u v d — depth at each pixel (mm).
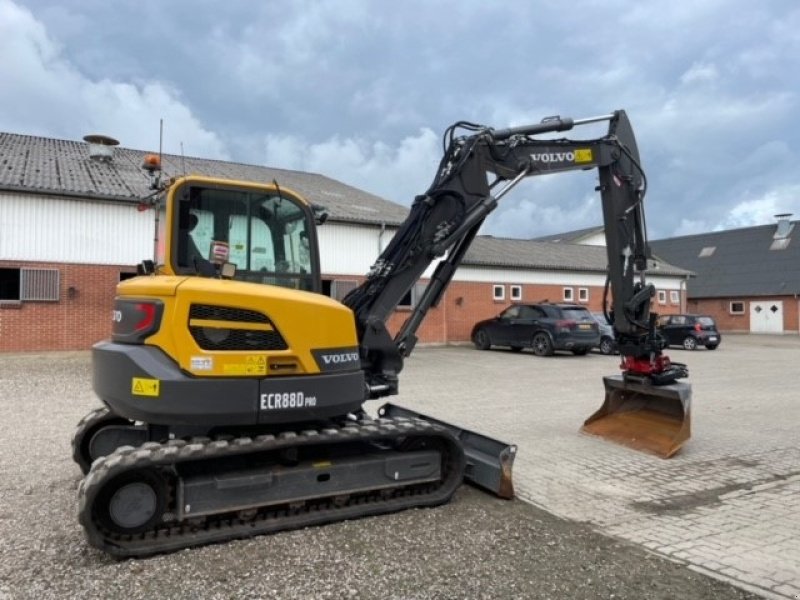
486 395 12016
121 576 4047
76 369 14156
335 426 5359
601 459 7270
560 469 6836
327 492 5043
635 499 5863
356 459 5262
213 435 4887
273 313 4898
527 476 6555
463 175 6570
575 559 4414
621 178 7730
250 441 4730
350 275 21344
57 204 16938
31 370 13938
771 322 40344
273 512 4977
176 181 5180
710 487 6266
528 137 7125
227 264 5129
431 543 4656
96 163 20609
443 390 12703
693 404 11398
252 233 5438
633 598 3838
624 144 7801
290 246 5594
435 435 5547
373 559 4348
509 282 26922
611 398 8641
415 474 5445
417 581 4012
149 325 4648
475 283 26047
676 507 5648
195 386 4566
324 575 4086
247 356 4762
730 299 42438
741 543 4777
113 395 4637
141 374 4512
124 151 23859
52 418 9047
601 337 21953
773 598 3863
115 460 4270
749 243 45250
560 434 8539
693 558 4473
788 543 4785
